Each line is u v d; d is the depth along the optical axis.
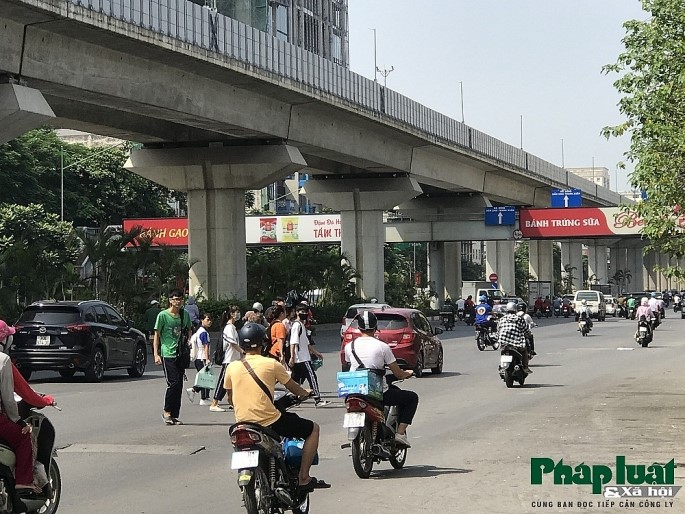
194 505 10.71
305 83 45.88
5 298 38.81
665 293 123.06
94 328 26.70
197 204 50.78
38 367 26.02
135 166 50.78
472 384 25.50
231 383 9.25
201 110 40.56
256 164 49.28
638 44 19.52
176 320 17.67
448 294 88.31
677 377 27.06
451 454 14.05
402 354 26.75
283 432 9.59
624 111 19.62
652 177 19.08
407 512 10.17
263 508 9.03
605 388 24.02
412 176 67.31
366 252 66.94
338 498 10.95
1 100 30.77
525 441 15.22
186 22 36.88
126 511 10.41
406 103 59.50
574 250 129.75
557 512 10.16
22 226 65.25
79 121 42.69
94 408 20.44
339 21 106.81
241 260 51.03
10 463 8.85
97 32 32.12
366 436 12.16
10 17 29.84
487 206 81.25
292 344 20.23
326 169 65.56
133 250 47.97
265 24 64.75
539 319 81.25
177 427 17.42
